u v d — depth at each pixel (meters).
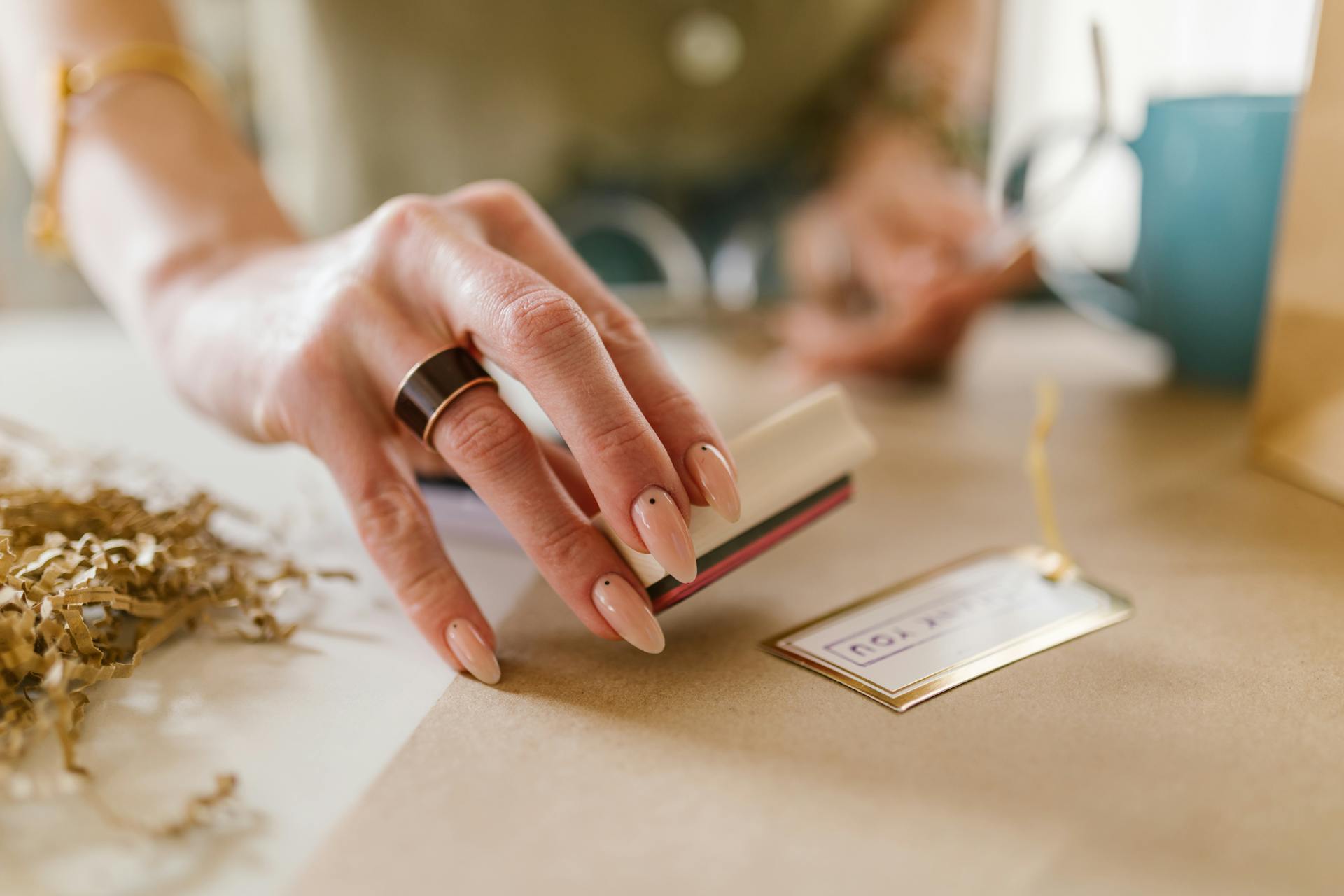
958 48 0.80
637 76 0.83
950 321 0.55
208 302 0.39
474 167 0.86
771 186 0.86
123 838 0.26
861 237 0.67
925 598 0.35
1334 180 0.39
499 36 0.81
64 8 0.47
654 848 0.26
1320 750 0.28
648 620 0.30
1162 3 0.84
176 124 0.45
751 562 0.37
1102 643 0.32
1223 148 0.49
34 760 0.28
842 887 0.25
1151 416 0.50
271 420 0.35
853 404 0.54
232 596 0.34
